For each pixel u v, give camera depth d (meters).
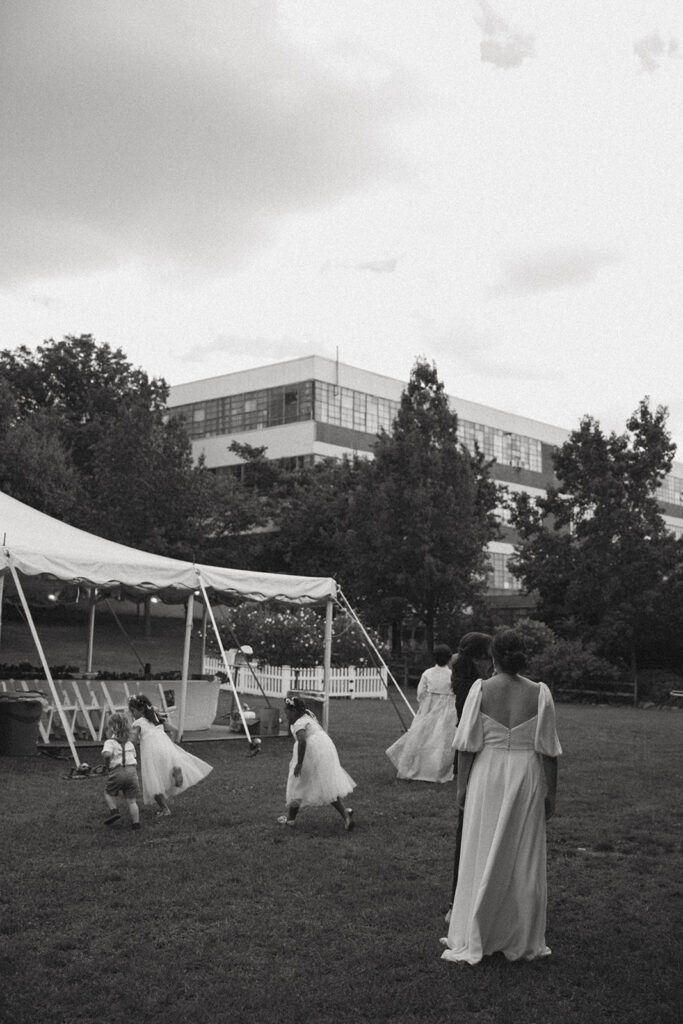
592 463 31.88
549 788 5.30
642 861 7.57
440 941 5.48
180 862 7.30
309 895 6.48
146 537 40.06
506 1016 4.47
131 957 5.20
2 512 15.91
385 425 57.59
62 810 9.40
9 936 5.51
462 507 32.75
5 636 36.41
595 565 30.97
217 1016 4.42
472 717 5.32
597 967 5.14
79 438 53.22
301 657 25.64
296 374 55.06
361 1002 4.64
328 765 8.66
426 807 9.72
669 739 17.19
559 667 30.14
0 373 52.84
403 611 33.59
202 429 59.56
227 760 13.44
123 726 8.75
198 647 38.12
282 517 45.28
